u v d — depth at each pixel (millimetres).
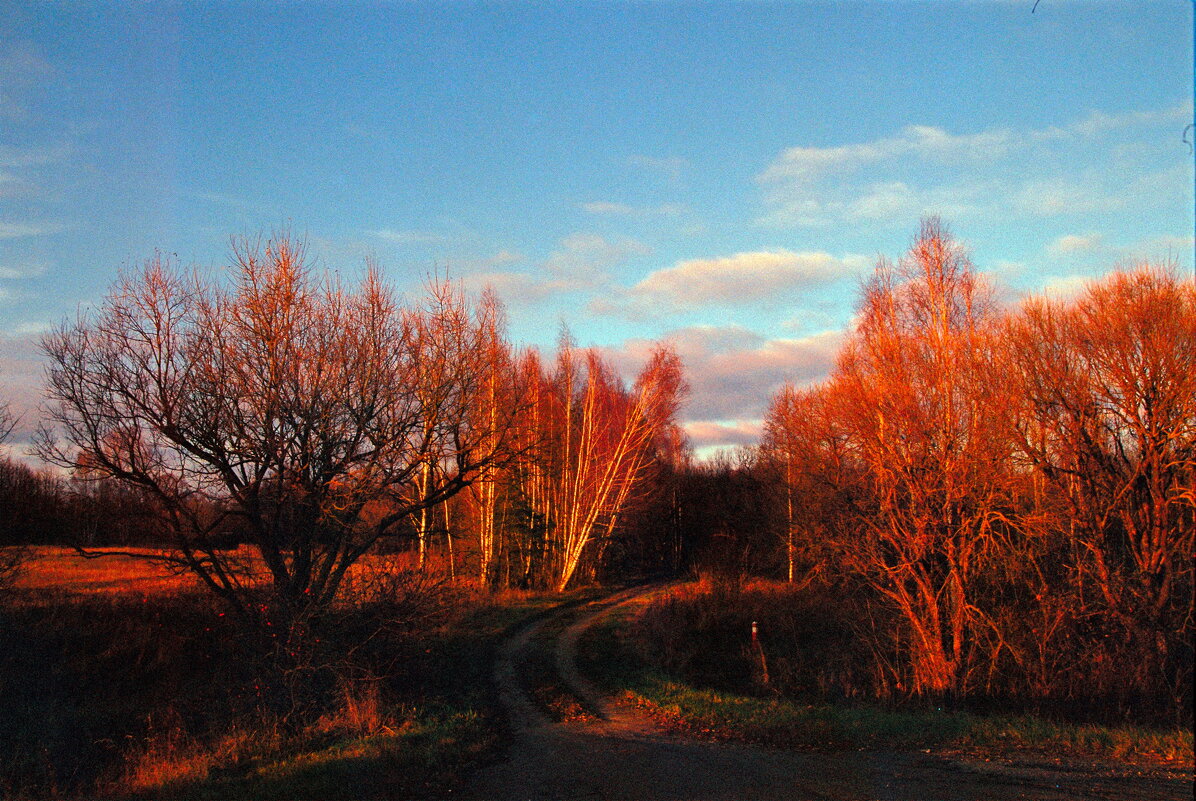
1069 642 18734
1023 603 21000
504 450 18953
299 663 14602
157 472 15367
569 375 41531
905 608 20344
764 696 19469
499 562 37562
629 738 11914
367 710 13305
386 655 16516
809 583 31844
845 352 22453
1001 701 18250
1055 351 19969
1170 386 18109
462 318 18156
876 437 20828
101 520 16812
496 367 19547
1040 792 7812
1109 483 19281
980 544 20109
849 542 22188
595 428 40906
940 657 19281
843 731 11195
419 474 18375
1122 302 19078
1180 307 18438
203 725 14570
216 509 16172
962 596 19234
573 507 40000
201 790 9430
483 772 9891
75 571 26062
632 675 19078
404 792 8938
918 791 8031
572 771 9734
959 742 10195
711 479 59406
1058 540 20281
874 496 21469
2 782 11945
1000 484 19438
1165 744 9484
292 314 16141
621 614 30672
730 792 8367
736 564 39594
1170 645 17438
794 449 32281
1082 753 9383
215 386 15344
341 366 16281
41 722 15453
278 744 11648
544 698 16062
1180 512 18531
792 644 26719
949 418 19969
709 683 21156
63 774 12781
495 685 17484
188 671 18500
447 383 17578
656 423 39219
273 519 15883
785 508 35656
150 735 13805
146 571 26125
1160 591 18062
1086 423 19516
